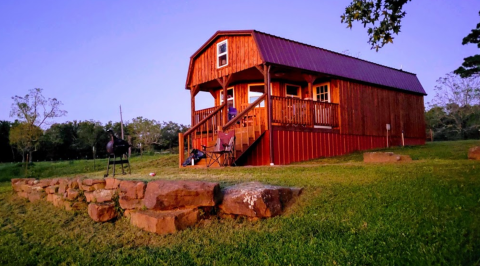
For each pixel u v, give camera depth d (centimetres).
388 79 1700
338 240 411
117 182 626
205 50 1465
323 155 1336
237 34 1290
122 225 570
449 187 521
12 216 761
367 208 486
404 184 564
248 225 488
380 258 361
